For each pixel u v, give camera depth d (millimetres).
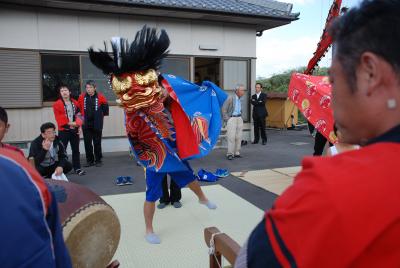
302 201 597
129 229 3682
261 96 9445
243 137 9789
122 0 7156
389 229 548
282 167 6645
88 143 6801
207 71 9883
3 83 7184
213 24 8844
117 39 3041
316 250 558
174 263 2977
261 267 625
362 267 559
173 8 7637
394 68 602
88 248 1314
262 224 666
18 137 7387
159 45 3000
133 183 5582
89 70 7848
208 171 6320
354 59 636
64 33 7551
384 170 584
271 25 9375
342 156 645
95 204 1355
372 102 631
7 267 666
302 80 4477
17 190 713
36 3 7055
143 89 3010
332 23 708
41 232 737
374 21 621
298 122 14961
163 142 3201
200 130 3582
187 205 4375
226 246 1504
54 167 4832
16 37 7195
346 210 554
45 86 7562
